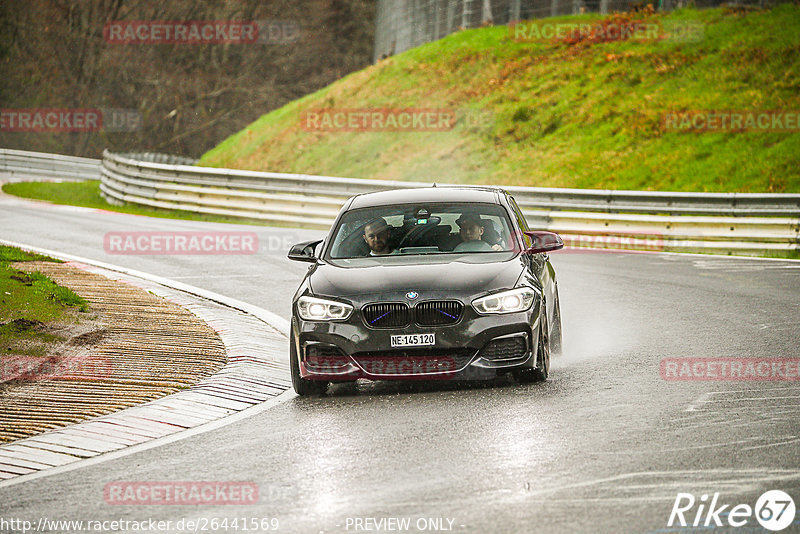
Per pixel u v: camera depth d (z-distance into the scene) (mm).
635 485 19328
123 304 44000
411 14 183500
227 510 19000
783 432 22984
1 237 72062
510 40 143125
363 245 32219
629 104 114125
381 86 143500
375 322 28438
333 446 23500
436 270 29609
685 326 38906
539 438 23234
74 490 20828
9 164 156750
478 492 19281
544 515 17734
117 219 87875
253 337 38469
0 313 38594
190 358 34031
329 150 131625
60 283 48969
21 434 25328
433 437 23797
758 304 43719
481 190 35188
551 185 103688
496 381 30375
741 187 90812
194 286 52188
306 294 29547
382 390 29969
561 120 117062
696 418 24656
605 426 24141
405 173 118062
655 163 99938
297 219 88250
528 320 28656
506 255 31172
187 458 23078
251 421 26641
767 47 114812
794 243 66312
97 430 25688
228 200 93125
